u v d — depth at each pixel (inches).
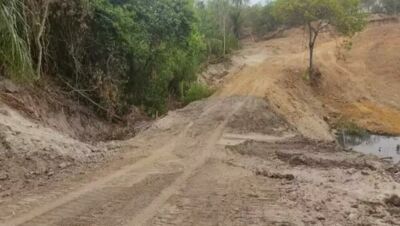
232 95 1238.9
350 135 1251.2
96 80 831.7
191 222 292.0
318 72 1706.4
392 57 2076.8
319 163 543.5
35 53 714.2
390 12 3090.6
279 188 388.8
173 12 1021.8
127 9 932.0
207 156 548.4
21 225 281.4
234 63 2114.9
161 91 1152.8
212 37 2278.5
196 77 1448.1
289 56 2161.7
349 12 1556.3
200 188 382.0
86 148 539.5
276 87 1418.6
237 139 699.4
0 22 485.7
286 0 1612.9
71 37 778.8
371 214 323.6
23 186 379.6
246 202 340.5
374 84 1813.5
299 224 289.7
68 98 784.3
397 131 1336.1
